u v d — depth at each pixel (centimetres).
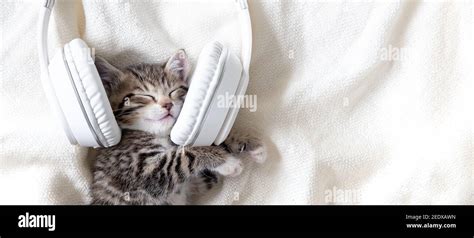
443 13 73
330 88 74
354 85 74
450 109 75
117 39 70
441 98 75
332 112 75
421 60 74
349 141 76
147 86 68
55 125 70
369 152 76
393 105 77
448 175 72
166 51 72
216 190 77
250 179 76
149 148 69
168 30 72
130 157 70
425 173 73
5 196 70
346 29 72
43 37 61
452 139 73
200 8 71
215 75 58
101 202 72
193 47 72
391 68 76
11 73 69
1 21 68
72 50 57
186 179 73
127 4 68
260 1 70
